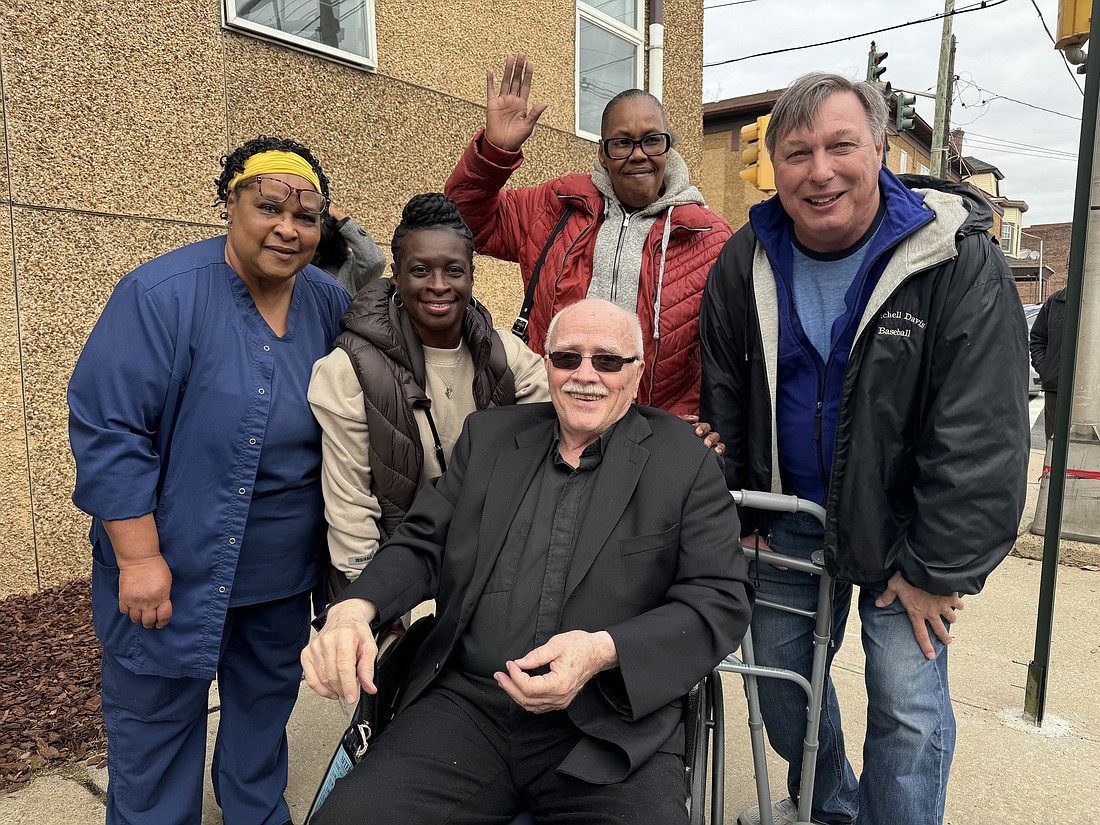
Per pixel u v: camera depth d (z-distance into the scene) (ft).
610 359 5.54
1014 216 155.74
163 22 11.83
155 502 5.51
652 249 7.64
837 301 5.80
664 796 4.66
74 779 7.46
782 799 7.69
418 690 5.47
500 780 5.11
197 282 5.61
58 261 11.03
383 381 5.93
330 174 14.52
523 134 7.71
